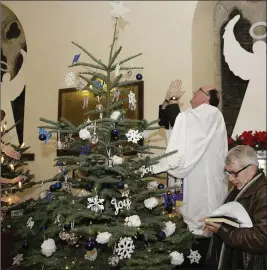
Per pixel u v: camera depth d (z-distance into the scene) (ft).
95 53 18.06
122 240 8.78
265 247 7.72
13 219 12.95
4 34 20.17
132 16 17.40
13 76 19.90
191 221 11.64
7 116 19.65
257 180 8.52
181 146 11.30
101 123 9.43
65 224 8.63
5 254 12.94
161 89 16.39
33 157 19.01
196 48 16.51
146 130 10.09
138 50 17.10
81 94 17.93
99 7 18.33
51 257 9.41
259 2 17.71
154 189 9.65
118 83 9.94
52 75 19.15
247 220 8.16
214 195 11.56
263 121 16.39
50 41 19.38
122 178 9.27
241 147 8.92
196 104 12.16
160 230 9.73
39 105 19.30
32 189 18.75
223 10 18.21
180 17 16.46
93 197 8.84
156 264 9.05
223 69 17.94
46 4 19.62
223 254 8.57
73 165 9.29
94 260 9.02
